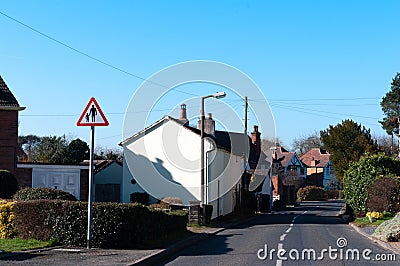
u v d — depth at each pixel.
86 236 14.43
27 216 14.82
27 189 19.41
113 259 12.17
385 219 29.22
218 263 12.95
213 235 22.20
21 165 29.97
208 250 16.08
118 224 14.59
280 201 54.44
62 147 47.62
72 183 31.62
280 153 87.44
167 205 31.44
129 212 14.81
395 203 30.55
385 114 61.44
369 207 30.69
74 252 13.12
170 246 15.63
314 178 91.50
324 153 97.31
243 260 13.52
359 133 58.97
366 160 33.41
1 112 28.70
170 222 19.70
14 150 28.86
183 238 18.89
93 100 13.51
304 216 38.94
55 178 31.03
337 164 58.66
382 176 31.83
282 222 31.72
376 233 19.81
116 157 53.88
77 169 31.86
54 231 14.55
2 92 29.38
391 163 33.38
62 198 19.05
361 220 29.59
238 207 38.19
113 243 14.62
